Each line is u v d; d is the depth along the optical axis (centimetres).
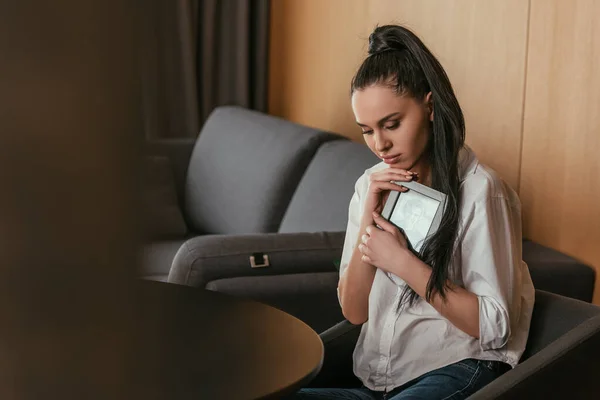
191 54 455
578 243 243
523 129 264
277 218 347
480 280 152
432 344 159
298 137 350
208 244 245
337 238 255
